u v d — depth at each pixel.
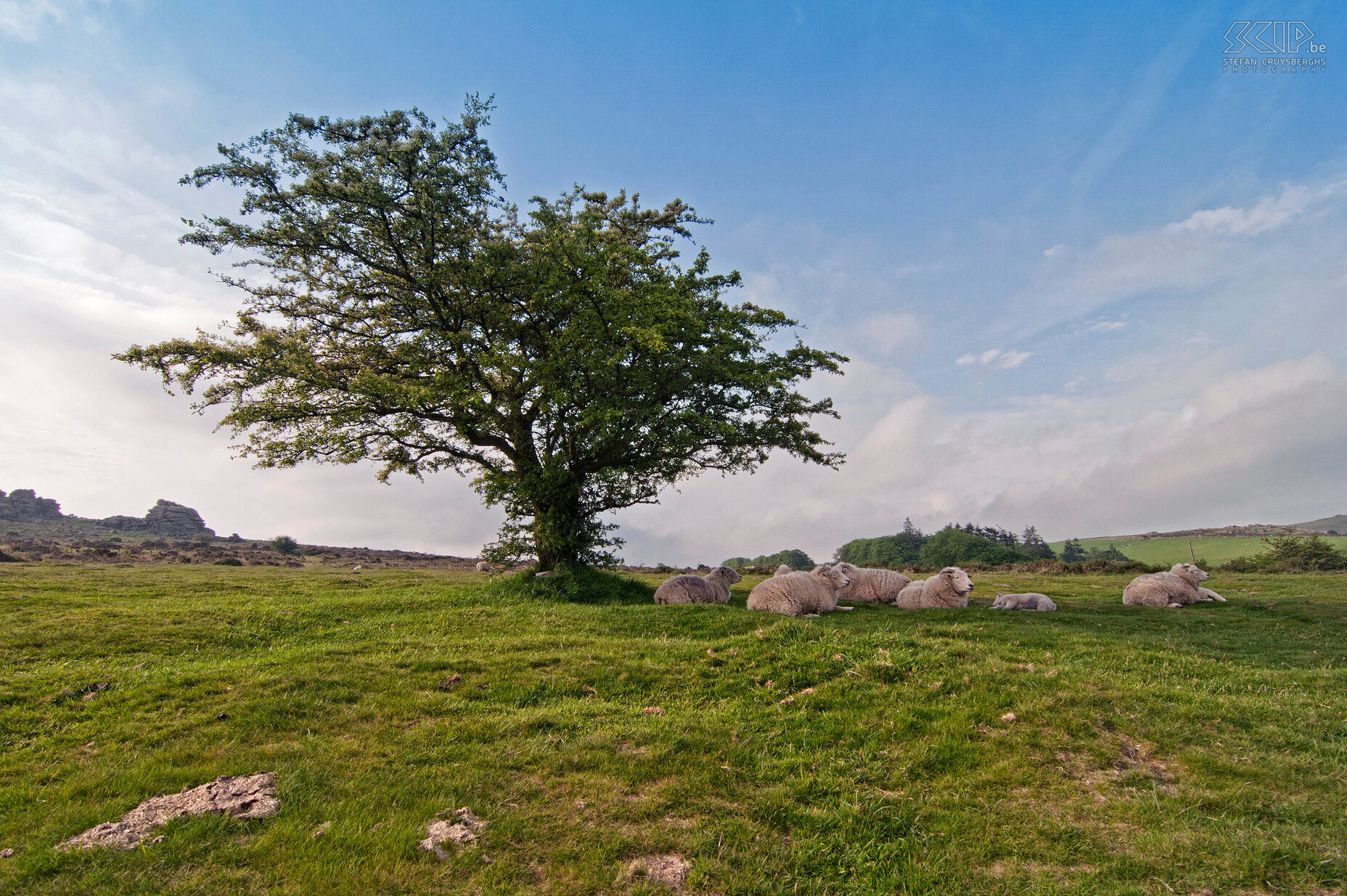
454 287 19.00
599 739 7.12
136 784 6.22
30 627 12.47
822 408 22.48
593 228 20.64
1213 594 17.06
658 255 20.36
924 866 5.18
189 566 30.30
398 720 7.77
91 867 4.88
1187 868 5.00
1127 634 12.19
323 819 5.61
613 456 19.84
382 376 18.62
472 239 19.44
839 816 5.82
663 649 10.50
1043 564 34.75
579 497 20.67
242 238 17.98
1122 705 7.48
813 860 5.29
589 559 20.38
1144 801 5.93
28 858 4.94
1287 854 5.02
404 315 20.03
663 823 5.70
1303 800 5.74
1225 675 8.80
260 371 17.31
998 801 6.05
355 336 20.30
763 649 9.95
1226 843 5.23
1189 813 5.72
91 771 6.50
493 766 6.60
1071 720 7.21
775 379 20.08
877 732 7.29
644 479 20.84
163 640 12.29
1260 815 5.64
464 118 18.31
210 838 5.25
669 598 16.80
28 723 7.89
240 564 36.12
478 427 19.91
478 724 7.57
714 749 7.00
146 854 5.00
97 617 13.62
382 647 11.02
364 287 19.52
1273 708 7.39
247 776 6.34
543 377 18.05
